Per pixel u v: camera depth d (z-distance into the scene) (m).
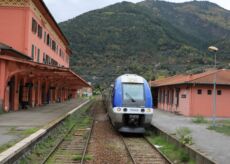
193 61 91.06
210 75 35.19
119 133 22.52
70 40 111.44
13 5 34.78
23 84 34.81
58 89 61.91
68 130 22.61
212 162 10.99
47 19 45.06
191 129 22.75
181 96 37.75
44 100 46.72
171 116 34.31
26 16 34.84
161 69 87.44
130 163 13.18
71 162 12.93
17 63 27.12
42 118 24.61
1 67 26.66
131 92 22.23
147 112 21.80
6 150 11.51
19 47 34.72
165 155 14.60
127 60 100.62
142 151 15.83
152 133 21.69
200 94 35.22
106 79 95.12
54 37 53.84
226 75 35.72
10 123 21.03
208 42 121.44
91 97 105.06
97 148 16.34
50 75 36.81
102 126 26.47
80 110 42.06
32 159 12.97
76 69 103.94
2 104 27.36
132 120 21.66
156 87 50.41
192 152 13.48
